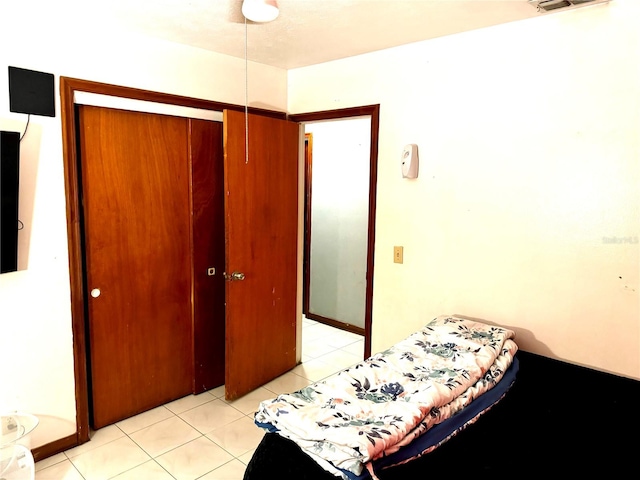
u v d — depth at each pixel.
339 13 2.13
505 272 2.33
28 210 2.17
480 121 2.36
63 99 2.23
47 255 2.25
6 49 2.04
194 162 2.87
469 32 2.36
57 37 2.19
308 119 3.25
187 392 3.08
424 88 2.57
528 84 2.18
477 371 1.77
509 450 1.47
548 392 1.87
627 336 1.99
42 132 2.18
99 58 2.35
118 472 2.23
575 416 1.69
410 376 1.74
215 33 2.47
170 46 2.64
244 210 2.88
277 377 3.37
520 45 2.19
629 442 1.52
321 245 4.60
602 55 1.96
